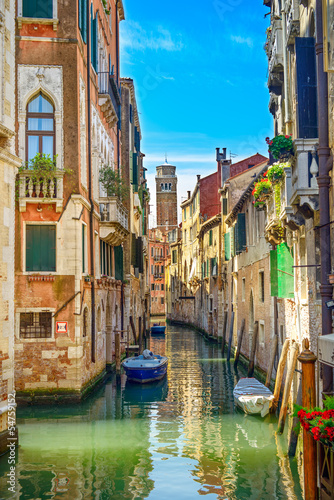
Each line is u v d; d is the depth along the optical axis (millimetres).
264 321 22422
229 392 21469
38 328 17469
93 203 20375
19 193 17375
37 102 17969
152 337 50406
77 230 17609
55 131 17859
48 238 17625
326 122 10750
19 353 17328
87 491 10531
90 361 19719
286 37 14781
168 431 15094
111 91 25078
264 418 16438
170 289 76312
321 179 10734
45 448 13297
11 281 12133
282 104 16406
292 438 12695
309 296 13469
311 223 12922
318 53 10773
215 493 10469
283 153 12133
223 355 34562
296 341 15680
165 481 11109
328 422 7125
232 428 15375
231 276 35062
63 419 16203
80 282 17656
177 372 27250
